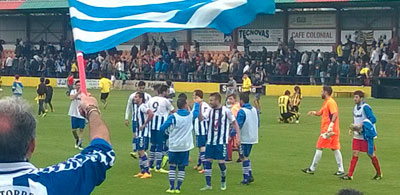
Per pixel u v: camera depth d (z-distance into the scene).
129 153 20.39
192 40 58.25
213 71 52.34
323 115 16.84
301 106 38.12
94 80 56.47
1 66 65.56
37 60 60.69
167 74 54.47
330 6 50.16
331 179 16.52
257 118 15.77
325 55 51.22
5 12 62.41
